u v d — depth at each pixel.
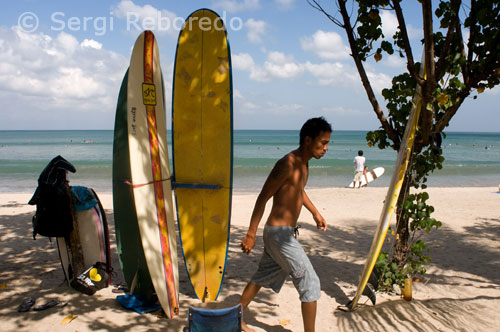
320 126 2.75
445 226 7.57
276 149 53.69
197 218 3.68
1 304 3.58
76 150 49.09
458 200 11.06
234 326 2.69
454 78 3.41
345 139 99.69
